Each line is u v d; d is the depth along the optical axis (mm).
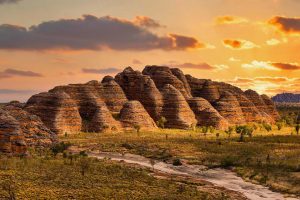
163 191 56312
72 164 75312
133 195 52188
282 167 78625
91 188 55312
